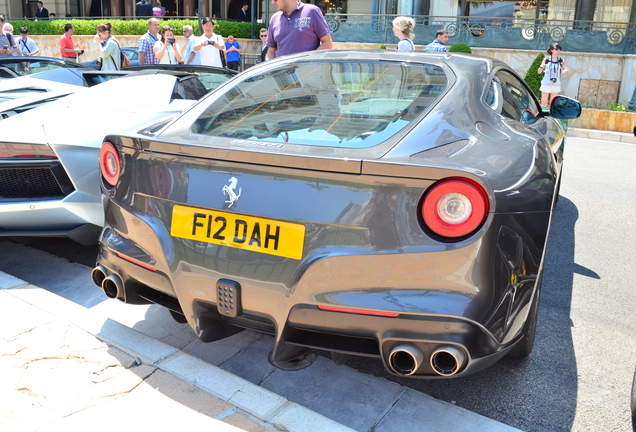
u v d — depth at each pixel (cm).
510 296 185
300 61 285
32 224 332
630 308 316
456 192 173
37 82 457
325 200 184
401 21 738
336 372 236
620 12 1681
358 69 267
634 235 457
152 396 208
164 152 211
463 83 244
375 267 181
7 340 242
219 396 208
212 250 202
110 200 234
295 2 494
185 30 962
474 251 174
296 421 194
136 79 433
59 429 188
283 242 190
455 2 1573
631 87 1273
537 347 267
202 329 216
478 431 199
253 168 193
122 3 2486
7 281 302
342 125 218
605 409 220
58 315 266
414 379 237
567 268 378
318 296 187
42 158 321
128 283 233
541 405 221
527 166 204
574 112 392
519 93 334
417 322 179
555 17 1720
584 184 652
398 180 176
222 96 262
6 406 199
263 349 254
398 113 223
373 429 200
